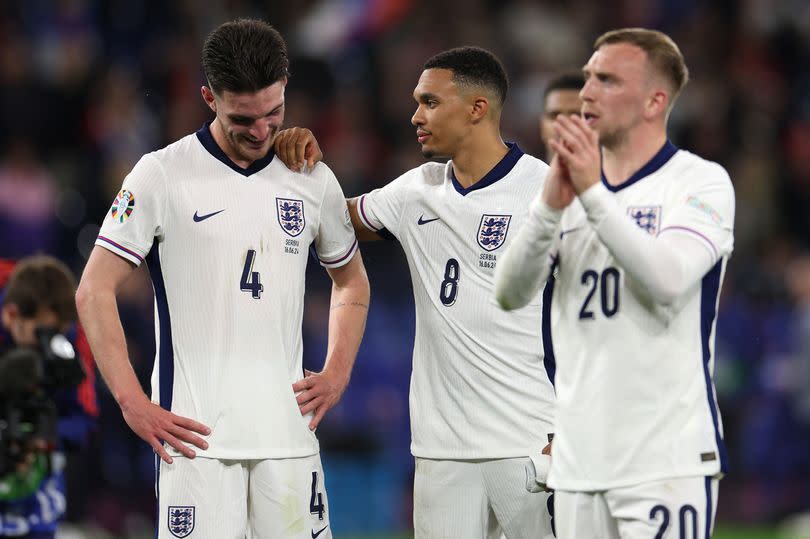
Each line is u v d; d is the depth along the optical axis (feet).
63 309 74.54
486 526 68.08
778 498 147.02
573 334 55.52
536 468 66.28
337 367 64.75
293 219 62.54
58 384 70.95
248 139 60.23
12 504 71.61
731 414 148.66
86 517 120.78
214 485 60.34
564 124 51.88
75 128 158.81
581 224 55.67
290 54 176.04
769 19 210.79
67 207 147.13
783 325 152.87
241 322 60.95
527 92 182.09
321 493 63.16
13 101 154.81
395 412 136.67
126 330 124.88
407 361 138.51
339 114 166.61
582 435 54.44
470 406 67.00
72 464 118.01
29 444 69.82
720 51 203.72
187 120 157.89
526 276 55.21
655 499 52.85
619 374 53.78
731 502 146.92
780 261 167.53
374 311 139.33
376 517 134.92
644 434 53.26
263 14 182.39
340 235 66.08
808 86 205.46
